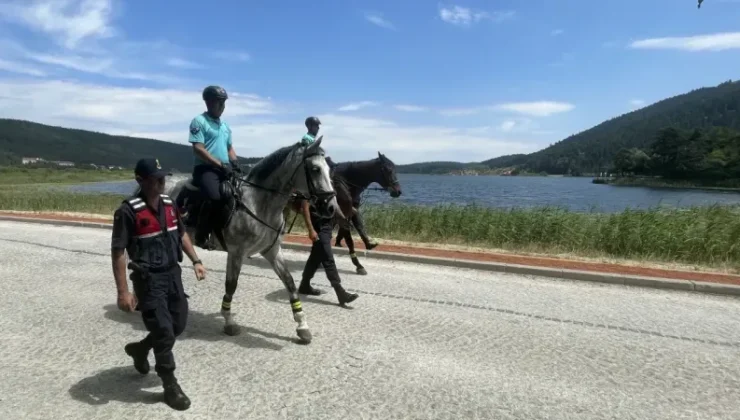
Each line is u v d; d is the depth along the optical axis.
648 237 11.13
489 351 5.26
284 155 5.34
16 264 9.13
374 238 13.38
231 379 4.40
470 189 73.00
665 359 5.17
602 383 4.53
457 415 3.84
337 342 5.41
